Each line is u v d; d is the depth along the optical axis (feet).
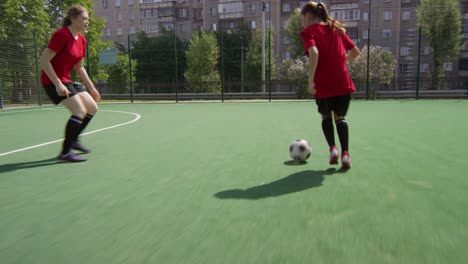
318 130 21.48
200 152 14.47
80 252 5.68
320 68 10.86
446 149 14.15
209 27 183.93
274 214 7.10
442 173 10.16
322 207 7.45
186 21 195.00
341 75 10.80
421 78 72.54
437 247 5.53
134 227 6.64
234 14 171.94
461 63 131.85
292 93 74.69
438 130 20.42
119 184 9.75
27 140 19.24
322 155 13.28
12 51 54.95
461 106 42.11
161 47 154.20
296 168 11.22
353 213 7.05
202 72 119.34
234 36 139.44
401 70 130.41
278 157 13.14
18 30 55.72
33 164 12.60
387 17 148.87
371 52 72.13
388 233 6.07
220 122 27.43
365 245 5.63
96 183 9.91
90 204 8.07
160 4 195.11
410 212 7.05
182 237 6.13
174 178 10.28
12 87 55.47
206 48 119.65
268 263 5.14
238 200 8.07
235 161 12.55
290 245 5.70
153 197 8.48
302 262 5.14
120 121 29.07
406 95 67.92
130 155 14.06
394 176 9.90
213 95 77.46
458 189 8.57
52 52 12.45
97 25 88.33
